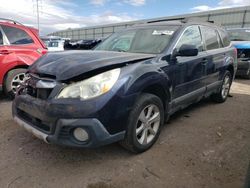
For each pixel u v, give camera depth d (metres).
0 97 5.55
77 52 3.29
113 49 3.96
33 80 2.83
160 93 3.33
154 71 3.02
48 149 3.13
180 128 3.90
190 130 3.83
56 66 2.77
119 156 2.99
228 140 3.51
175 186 2.45
